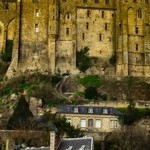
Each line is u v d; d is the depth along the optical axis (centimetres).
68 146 17838
